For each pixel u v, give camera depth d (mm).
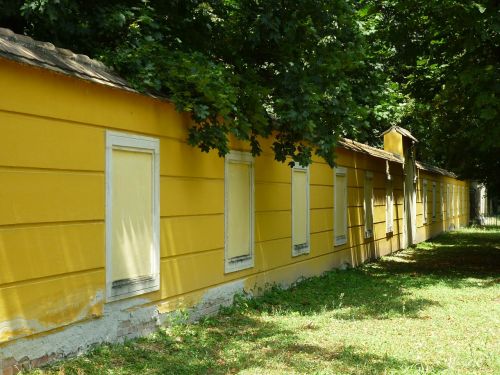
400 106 21312
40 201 4855
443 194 30516
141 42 6840
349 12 8422
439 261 16219
